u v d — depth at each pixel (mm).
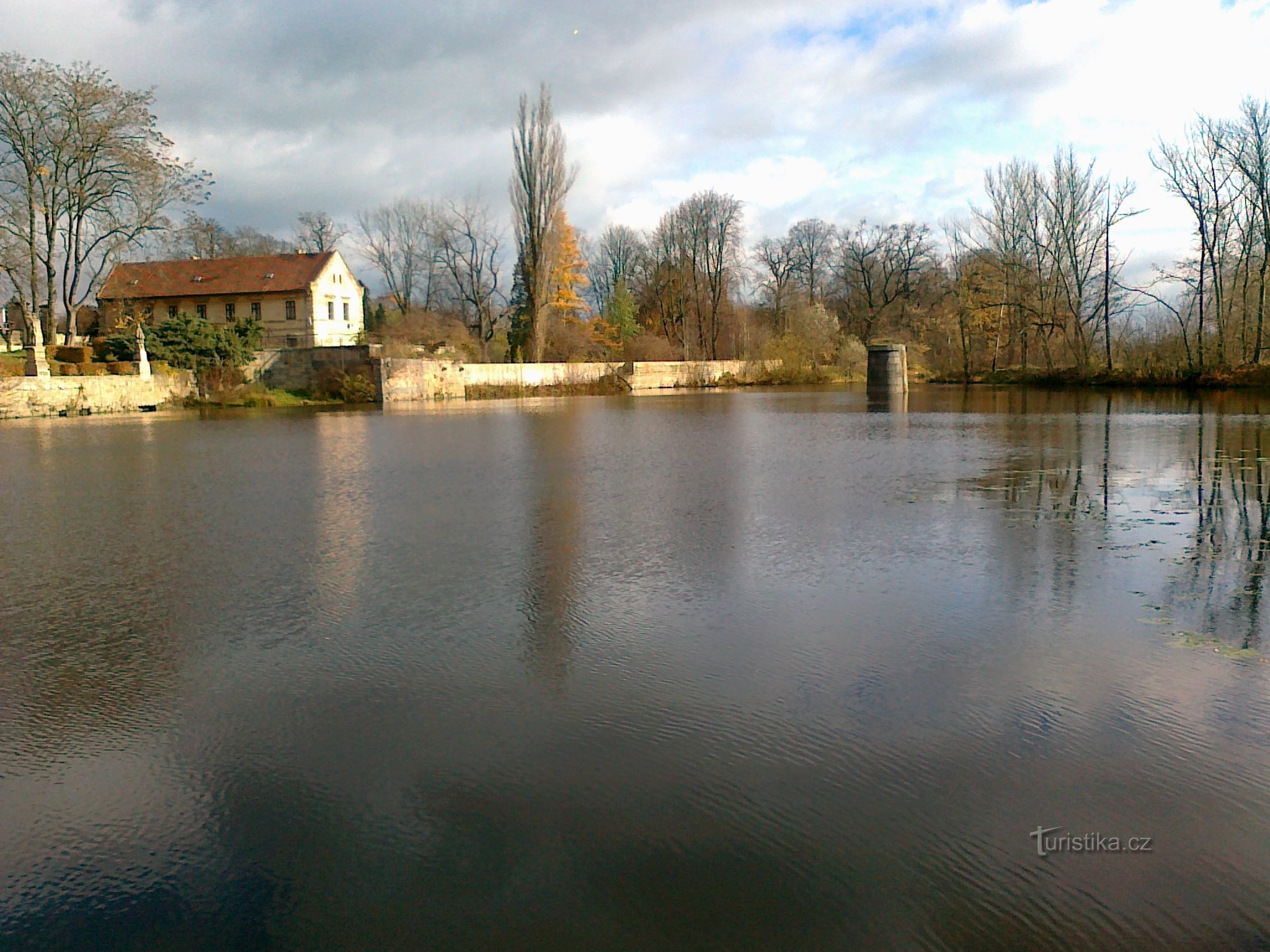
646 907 2973
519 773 3891
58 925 2969
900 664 5113
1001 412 28078
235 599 6785
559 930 2871
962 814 3492
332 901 3049
